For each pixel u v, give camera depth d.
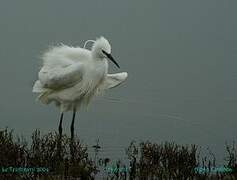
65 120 15.72
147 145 12.74
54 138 13.39
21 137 13.81
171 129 15.15
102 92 15.17
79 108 14.73
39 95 15.06
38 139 12.54
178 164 11.67
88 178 11.09
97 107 16.80
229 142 14.17
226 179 11.23
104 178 11.28
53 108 16.73
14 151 11.51
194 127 15.37
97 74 14.32
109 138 14.24
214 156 13.03
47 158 11.52
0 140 12.04
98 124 15.41
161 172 11.28
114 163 12.27
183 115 16.27
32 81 18.77
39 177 10.79
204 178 11.23
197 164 11.99
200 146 13.82
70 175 11.02
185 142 14.12
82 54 14.34
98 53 14.21
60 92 14.54
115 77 14.93
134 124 15.48
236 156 12.77
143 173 11.27
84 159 12.28
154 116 16.19
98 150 13.20
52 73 14.24
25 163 11.35
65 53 14.40
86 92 14.48
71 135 14.09
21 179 10.65
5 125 14.98
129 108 16.78
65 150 12.20
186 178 11.17
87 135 14.48
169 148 12.30
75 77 14.21
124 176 11.38
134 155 12.74
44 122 15.42
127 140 14.10
